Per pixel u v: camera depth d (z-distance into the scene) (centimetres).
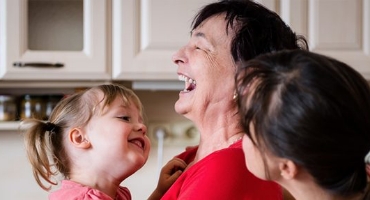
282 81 66
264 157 68
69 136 115
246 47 100
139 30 169
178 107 109
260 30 100
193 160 114
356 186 66
